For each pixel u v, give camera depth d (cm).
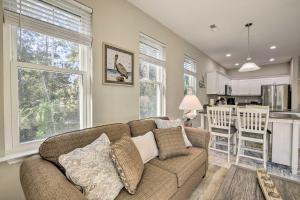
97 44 208
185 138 226
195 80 470
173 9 270
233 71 762
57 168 120
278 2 245
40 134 167
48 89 173
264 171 153
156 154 191
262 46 448
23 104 155
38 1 159
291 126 260
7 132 144
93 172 111
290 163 260
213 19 301
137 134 204
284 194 121
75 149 130
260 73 693
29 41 157
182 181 156
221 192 125
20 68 152
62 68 180
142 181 139
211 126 320
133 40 260
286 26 324
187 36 383
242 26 327
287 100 566
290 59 586
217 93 552
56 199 84
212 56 558
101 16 212
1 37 137
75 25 188
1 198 139
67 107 189
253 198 117
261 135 273
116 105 235
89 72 203
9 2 141
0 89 137
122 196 119
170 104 354
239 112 275
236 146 325
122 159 124
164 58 334
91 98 203
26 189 100
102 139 145
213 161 288
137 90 269
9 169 142
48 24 162
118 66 235
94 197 107
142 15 277
